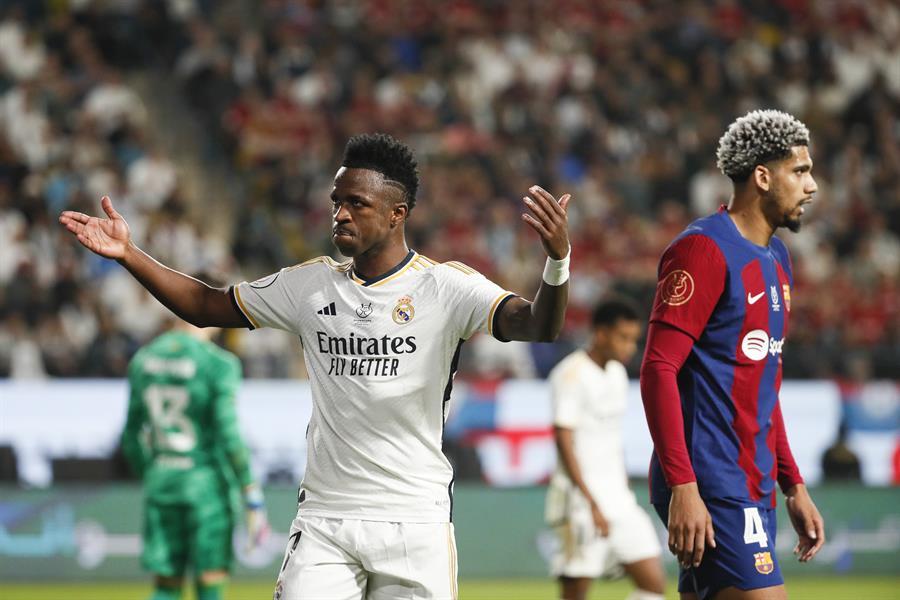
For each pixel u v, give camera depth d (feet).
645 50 236.63
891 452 145.38
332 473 48.96
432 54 227.81
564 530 83.92
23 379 137.28
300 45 223.30
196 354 79.71
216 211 207.41
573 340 161.79
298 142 208.23
